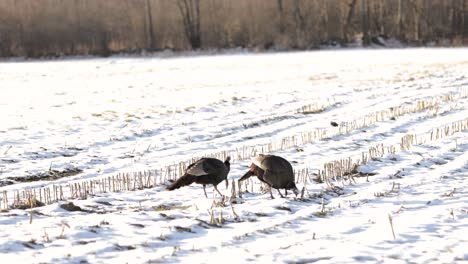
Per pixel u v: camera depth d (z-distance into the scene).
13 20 74.56
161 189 15.14
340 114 27.09
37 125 25.03
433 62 47.81
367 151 19.72
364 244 10.33
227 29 77.62
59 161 18.84
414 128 23.77
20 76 47.44
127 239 10.35
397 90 33.38
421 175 16.30
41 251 9.57
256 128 24.41
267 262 9.27
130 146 21.17
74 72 50.19
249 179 16.00
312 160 18.58
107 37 76.75
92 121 25.80
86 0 77.44
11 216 11.90
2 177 16.80
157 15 78.69
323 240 10.52
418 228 11.27
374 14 80.38
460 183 15.16
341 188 14.77
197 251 9.78
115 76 46.00
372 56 56.50
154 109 28.67
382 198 13.68
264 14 77.12
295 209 12.75
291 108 28.62
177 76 44.66
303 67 48.25
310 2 78.88
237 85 37.62
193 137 22.58
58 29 75.50
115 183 15.82
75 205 13.04
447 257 9.73
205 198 13.90
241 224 11.58
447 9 78.88
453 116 25.89
